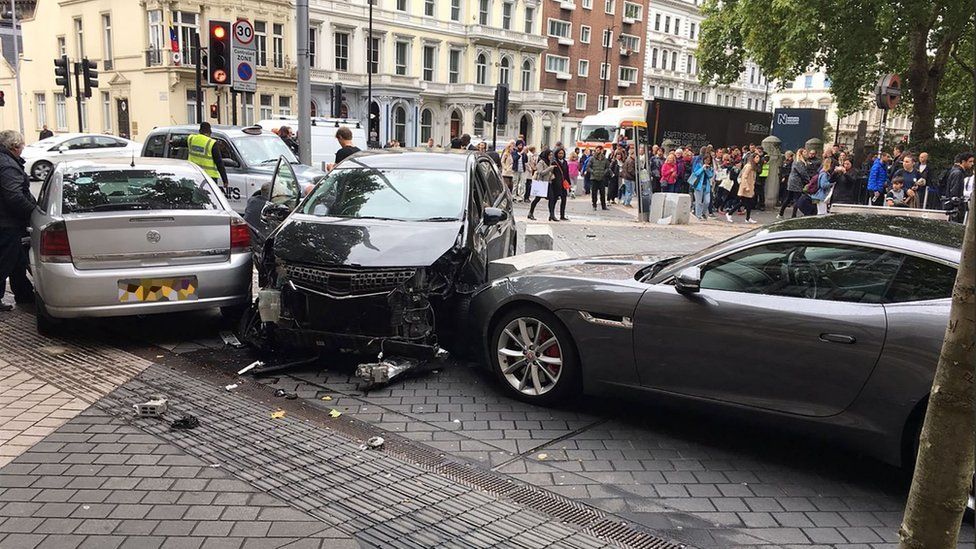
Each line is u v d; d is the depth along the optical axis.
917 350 3.60
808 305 3.97
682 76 78.69
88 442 4.24
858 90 24.86
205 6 38.81
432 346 5.30
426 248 5.50
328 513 3.50
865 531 3.51
